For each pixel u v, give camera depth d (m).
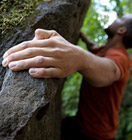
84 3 1.12
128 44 1.28
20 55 0.58
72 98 2.19
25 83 0.58
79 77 2.14
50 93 0.59
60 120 1.34
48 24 0.78
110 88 1.17
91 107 1.23
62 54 0.60
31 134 0.57
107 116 1.23
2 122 0.50
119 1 1.62
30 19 0.75
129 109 2.52
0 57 0.67
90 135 1.24
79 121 1.30
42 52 0.58
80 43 1.94
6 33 0.71
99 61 0.79
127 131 2.35
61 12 0.82
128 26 1.24
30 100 0.55
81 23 1.30
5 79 0.61
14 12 0.77
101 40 1.90
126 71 1.09
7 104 0.54
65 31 0.87
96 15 1.72
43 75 0.58
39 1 0.83
